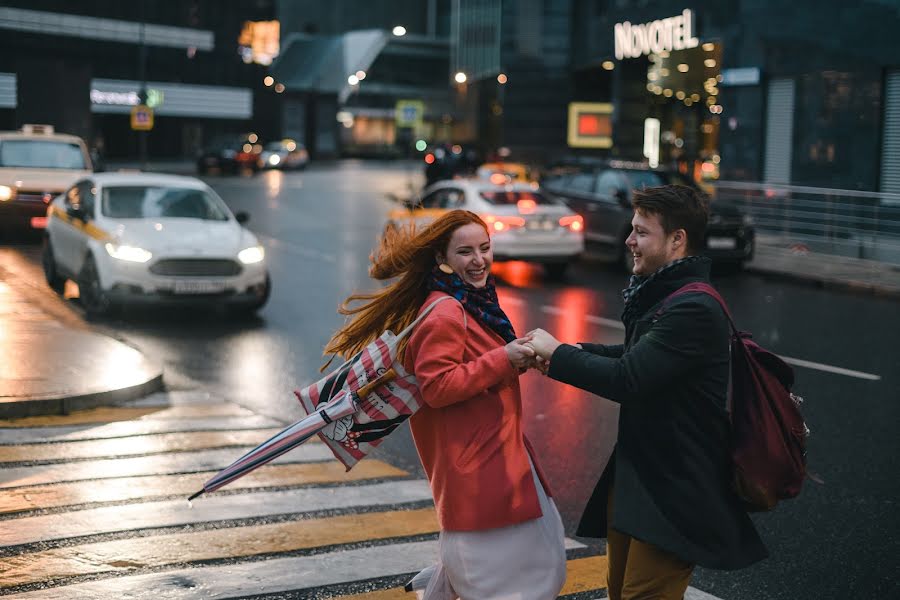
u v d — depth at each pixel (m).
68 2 56.53
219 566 5.00
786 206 21.39
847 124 23.36
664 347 3.30
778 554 5.57
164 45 62.53
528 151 45.69
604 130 44.56
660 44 32.19
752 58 25.78
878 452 7.67
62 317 12.70
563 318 13.66
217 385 9.45
